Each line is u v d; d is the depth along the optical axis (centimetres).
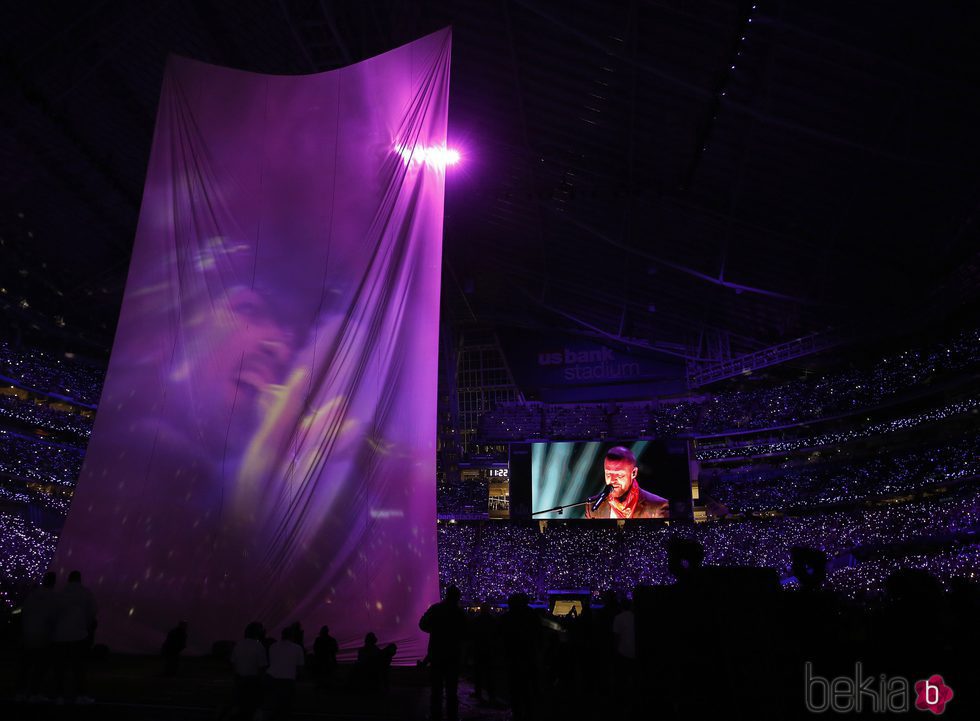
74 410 4772
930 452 3966
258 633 818
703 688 377
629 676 895
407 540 1452
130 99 3167
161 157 1625
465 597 4278
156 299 1535
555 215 3669
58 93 3023
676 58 2461
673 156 2970
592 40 2419
